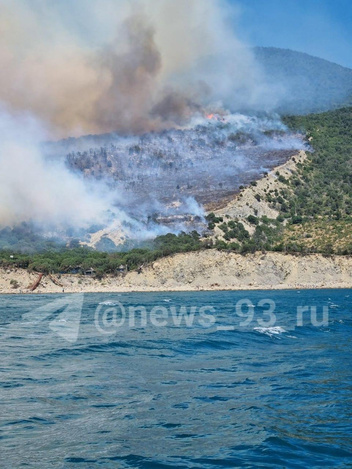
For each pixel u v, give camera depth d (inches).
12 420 1074.1
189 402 1206.9
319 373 1512.1
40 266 7726.4
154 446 933.8
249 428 1022.4
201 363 1675.7
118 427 1033.5
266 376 1476.4
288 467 841.5
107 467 845.2
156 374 1504.7
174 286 7455.7
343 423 1051.3
